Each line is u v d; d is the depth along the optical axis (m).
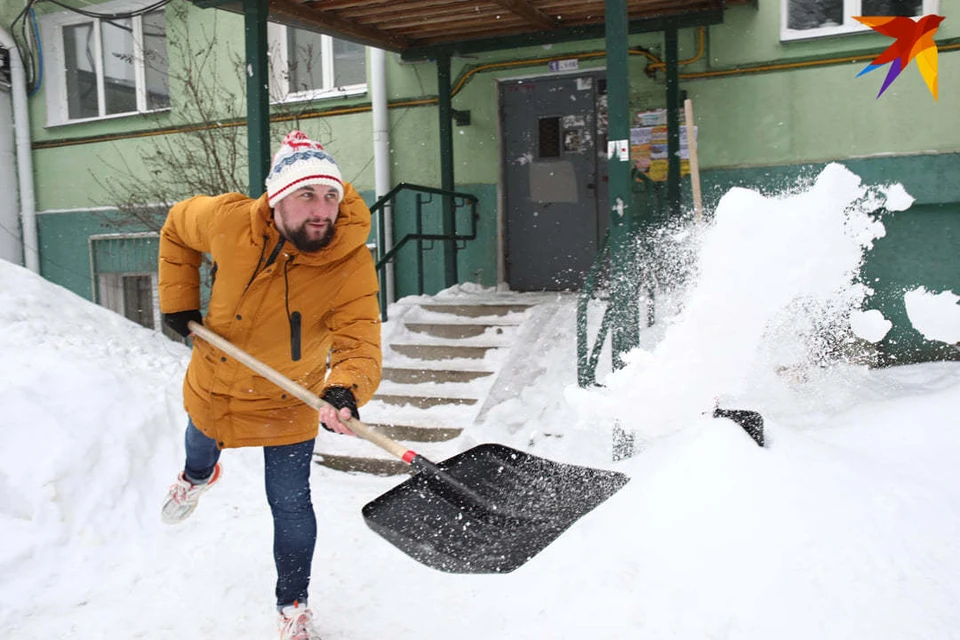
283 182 2.51
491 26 7.26
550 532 2.76
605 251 5.05
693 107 7.39
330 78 8.96
